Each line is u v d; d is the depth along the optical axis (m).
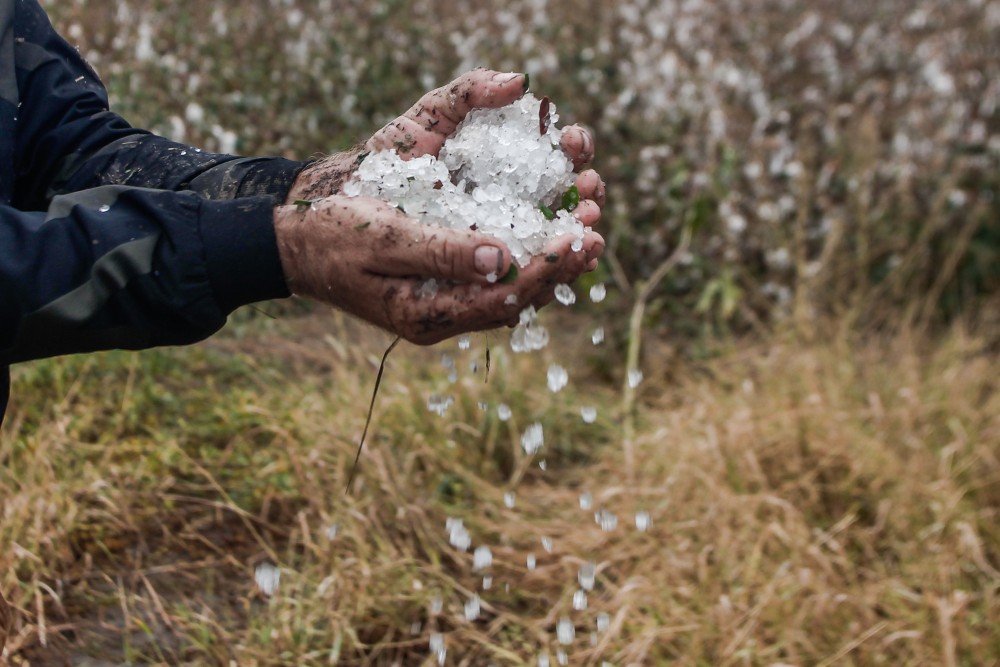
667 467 2.65
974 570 2.40
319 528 2.24
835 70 4.45
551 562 2.36
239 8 3.88
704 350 3.33
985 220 3.90
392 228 1.15
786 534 2.38
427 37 4.03
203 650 1.91
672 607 2.16
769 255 3.62
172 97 3.29
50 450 2.28
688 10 4.61
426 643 2.06
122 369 2.69
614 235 3.53
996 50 4.45
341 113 3.56
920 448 2.79
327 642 1.99
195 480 2.38
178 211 1.14
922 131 4.10
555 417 2.88
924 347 3.46
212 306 1.15
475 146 1.39
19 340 1.15
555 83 3.97
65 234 1.12
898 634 2.08
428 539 2.33
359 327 3.24
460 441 2.73
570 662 2.04
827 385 3.02
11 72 1.40
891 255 3.88
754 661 2.05
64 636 1.92
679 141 3.80
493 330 1.38
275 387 2.74
